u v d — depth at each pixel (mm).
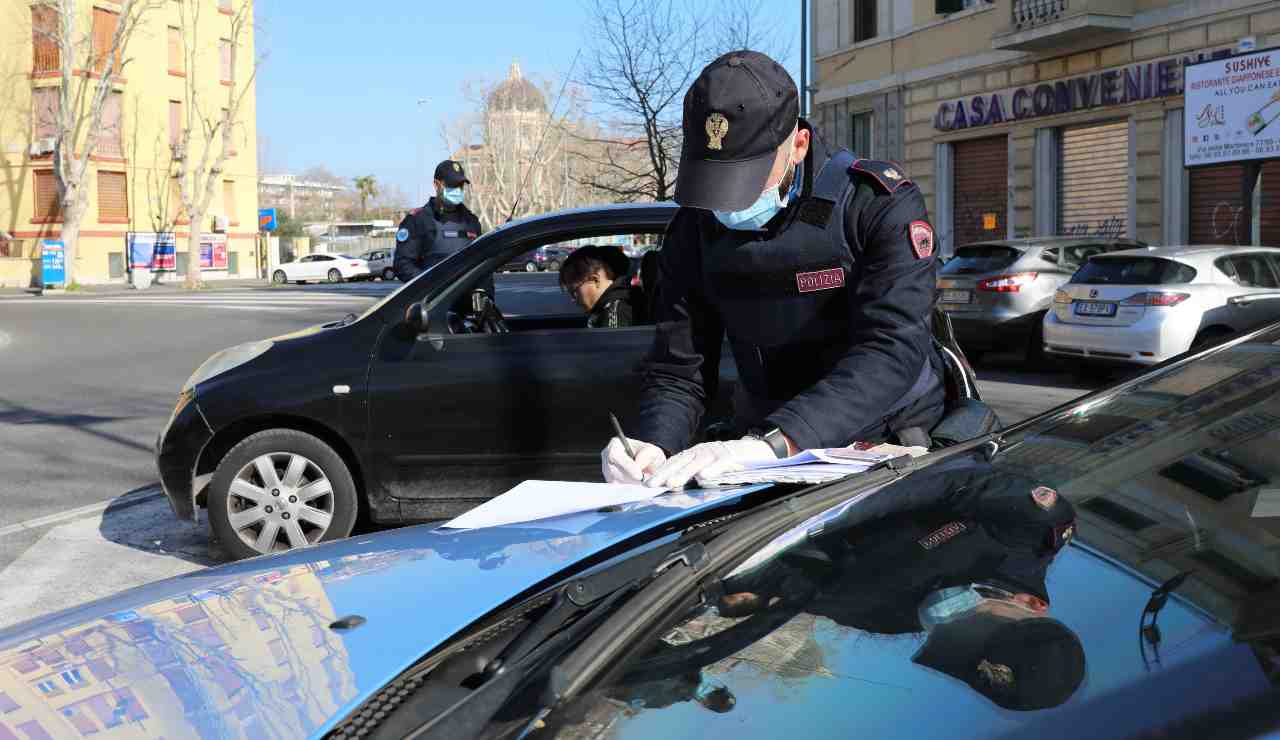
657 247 4641
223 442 4762
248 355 4805
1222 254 9914
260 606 1604
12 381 11727
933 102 20469
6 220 40781
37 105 40188
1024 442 1753
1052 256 11656
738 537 1548
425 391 4574
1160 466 1476
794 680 1175
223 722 1267
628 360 4484
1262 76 12828
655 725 1143
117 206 42344
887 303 2041
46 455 7480
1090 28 16250
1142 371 1962
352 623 1523
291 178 97125
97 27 40000
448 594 1607
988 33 18906
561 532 1819
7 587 4504
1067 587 1216
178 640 1484
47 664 1426
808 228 2084
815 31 23859
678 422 2281
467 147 58938
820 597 1347
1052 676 1053
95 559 4914
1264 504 1314
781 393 2309
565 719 1185
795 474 1862
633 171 18641
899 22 21203
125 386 11172
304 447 4680
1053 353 10586
